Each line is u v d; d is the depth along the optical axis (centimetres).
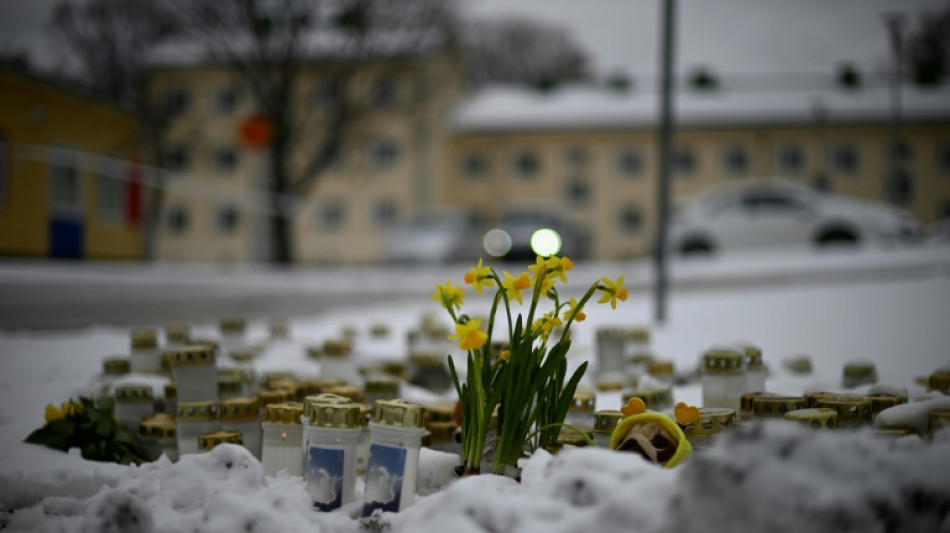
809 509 181
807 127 5631
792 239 2811
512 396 299
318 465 293
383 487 283
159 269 2683
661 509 200
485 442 321
